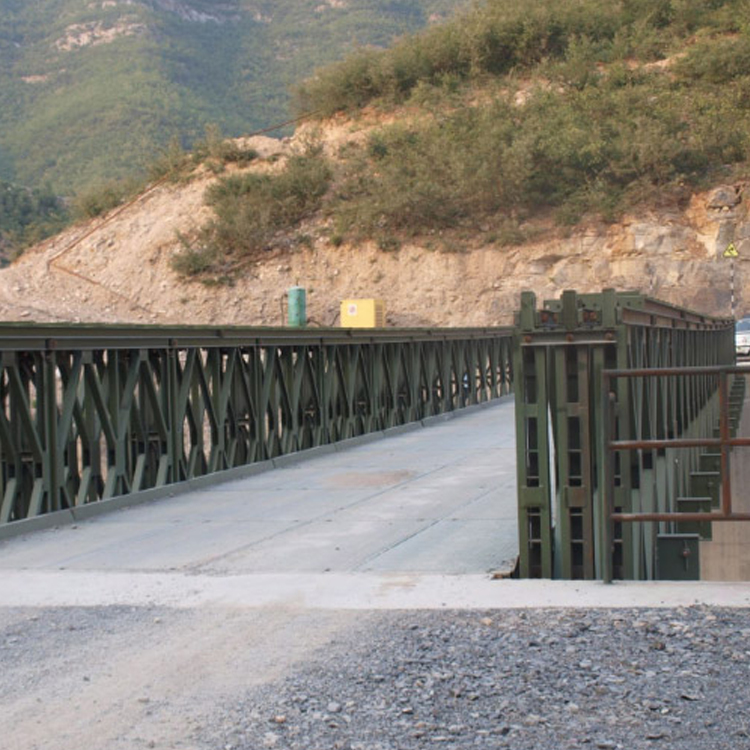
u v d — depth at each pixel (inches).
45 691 194.9
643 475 350.0
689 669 194.4
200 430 478.0
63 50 7253.9
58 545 339.6
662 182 1674.5
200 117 6018.7
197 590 266.2
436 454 568.7
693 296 1571.1
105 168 5364.2
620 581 260.8
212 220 1932.8
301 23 7411.4
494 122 1847.9
